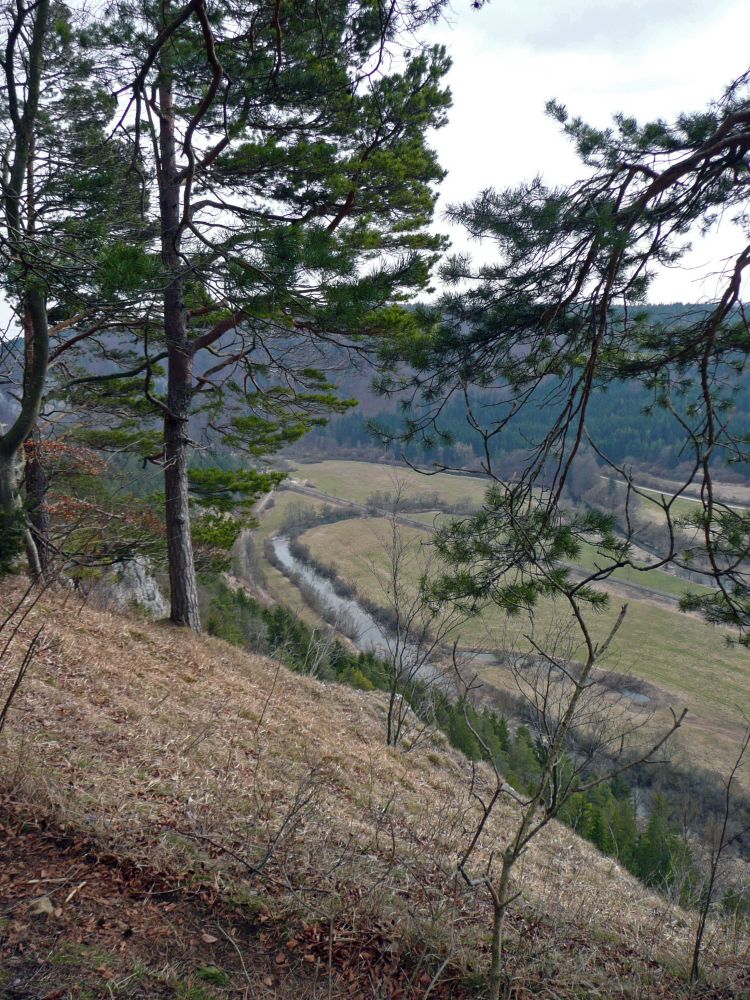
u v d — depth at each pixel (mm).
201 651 10844
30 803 4348
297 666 14562
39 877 3756
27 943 3264
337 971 3633
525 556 4180
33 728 5543
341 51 8023
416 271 6086
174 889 3955
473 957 3934
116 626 10219
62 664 7570
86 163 9531
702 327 4480
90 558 11680
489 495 5070
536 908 5027
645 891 7422
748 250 3568
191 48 8367
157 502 13781
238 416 13148
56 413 12742
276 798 5895
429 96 9898
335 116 9781
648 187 3574
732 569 3941
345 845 5137
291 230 5375
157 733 6508
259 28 6270
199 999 3152
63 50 9398
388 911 4203
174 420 11414
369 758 9031
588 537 4496
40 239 6129
